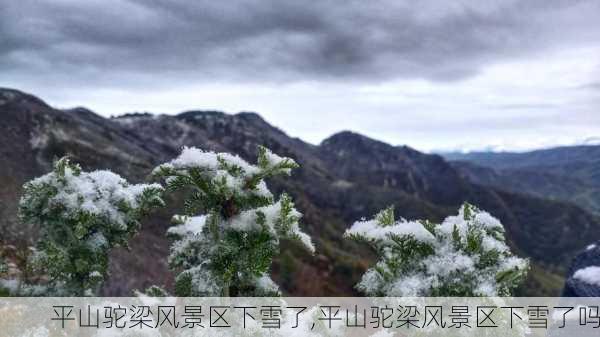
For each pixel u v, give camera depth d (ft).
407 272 12.22
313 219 295.07
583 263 23.04
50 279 15.84
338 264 197.47
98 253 15.42
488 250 11.79
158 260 100.32
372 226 13.00
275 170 13.15
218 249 12.62
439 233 12.48
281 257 172.96
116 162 230.68
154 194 15.71
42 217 15.42
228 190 12.26
